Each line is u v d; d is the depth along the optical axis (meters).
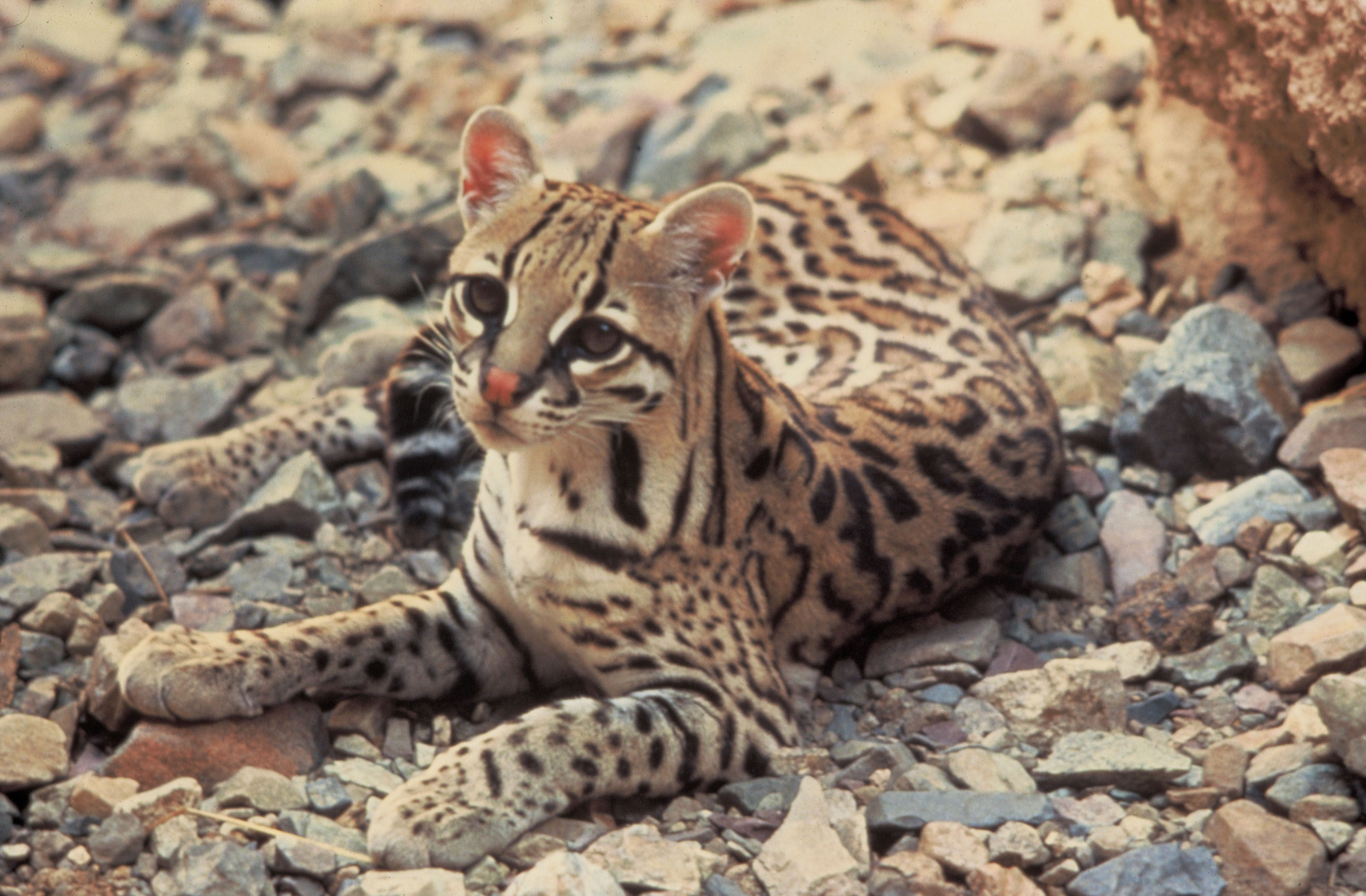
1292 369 8.38
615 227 5.86
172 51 14.56
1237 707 6.55
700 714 6.08
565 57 13.46
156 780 6.09
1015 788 6.00
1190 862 5.52
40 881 5.56
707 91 12.38
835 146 11.45
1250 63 7.88
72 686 6.86
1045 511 7.60
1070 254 9.71
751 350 8.38
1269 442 7.89
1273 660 6.55
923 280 8.60
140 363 10.12
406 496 8.02
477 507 6.78
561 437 6.03
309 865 5.59
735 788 6.05
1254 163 9.21
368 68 13.31
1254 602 7.06
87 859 5.70
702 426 6.24
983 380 7.76
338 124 12.80
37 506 8.25
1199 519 7.69
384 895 5.30
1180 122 9.91
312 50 13.59
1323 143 7.48
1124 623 7.12
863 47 12.70
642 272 5.85
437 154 12.37
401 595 6.90
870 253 8.79
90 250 11.41
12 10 14.91
